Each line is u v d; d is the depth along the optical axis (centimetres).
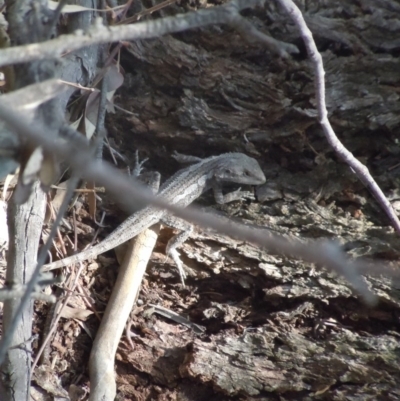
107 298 481
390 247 436
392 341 420
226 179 500
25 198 208
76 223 488
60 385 439
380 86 456
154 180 514
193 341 451
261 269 455
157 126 504
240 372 430
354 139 480
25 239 369
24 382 362
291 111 471
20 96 186
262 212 486
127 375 457
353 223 458
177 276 488
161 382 453
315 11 464
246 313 468
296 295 446
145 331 467
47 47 167
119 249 491
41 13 276
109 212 500
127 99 501
